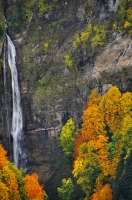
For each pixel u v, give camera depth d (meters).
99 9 156.88
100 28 155.25
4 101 160.12
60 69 158.75
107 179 140.88
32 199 132.38
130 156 136.25
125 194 134.62
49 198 149.25
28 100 159.50
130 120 142.25
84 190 142.50
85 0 159.88
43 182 153.50
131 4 152.38
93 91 152.75
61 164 153.12
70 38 159.75
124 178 135.38
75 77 156.12
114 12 154.50
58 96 156.38
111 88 148.38
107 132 147.75
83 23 159.12
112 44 152.75
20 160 159.00
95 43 154.12
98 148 143.75
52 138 156.25
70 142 151.75
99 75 153.00
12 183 128.88
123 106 146.25
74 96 155.12
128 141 140.50
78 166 143.75
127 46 150.75
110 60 152.75
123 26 151.88
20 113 160.12
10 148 159.12
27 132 159.00
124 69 151.12
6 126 159.25
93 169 141.75
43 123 157.00
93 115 148.50
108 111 147.38
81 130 150.62
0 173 129.00
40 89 158.88
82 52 156.12
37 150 157.38
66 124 153.12
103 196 136.25
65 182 145.00
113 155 142.00
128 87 150.00
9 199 127.81
